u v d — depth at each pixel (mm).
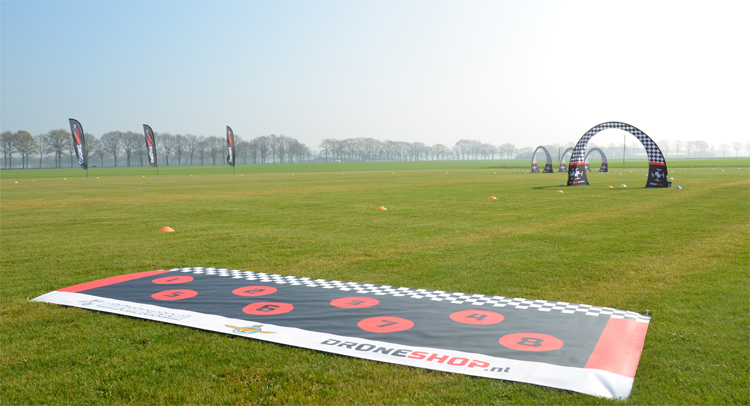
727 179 35812
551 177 44844
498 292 6422
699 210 16062
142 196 24766
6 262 8750
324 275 7523
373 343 4582
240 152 167625
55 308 5895
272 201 21000
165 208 18422
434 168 87188
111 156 156750
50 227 13414
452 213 15938
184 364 4234
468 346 4469
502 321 5152
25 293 6625
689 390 3686
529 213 15789
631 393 3637
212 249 9914
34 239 11367
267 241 10812
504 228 12508
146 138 52969
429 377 3887
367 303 5879
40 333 5055
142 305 5910
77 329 5152
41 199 23359
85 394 3762
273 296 6246
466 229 12406
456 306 5730
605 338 4648
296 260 8734
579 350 4355
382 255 9133
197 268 8031
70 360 4375
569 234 11422
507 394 3602
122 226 13531
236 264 8430
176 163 174500
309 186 32312
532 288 6617
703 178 37625
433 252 9367
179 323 5258
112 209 18219
